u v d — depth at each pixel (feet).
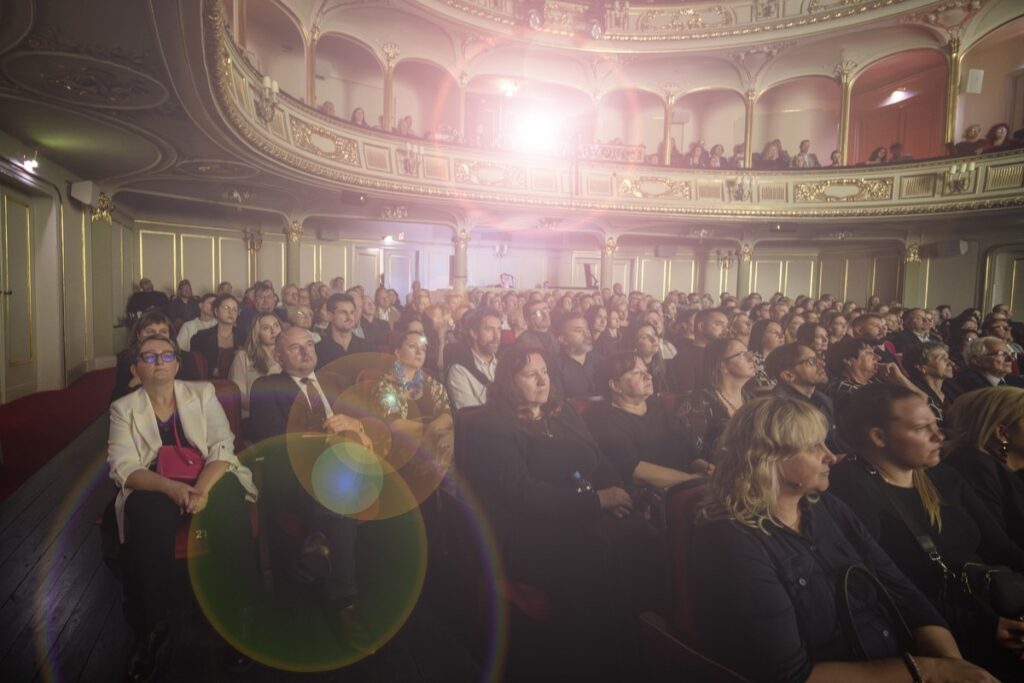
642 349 14.23
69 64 13.85
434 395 11.80
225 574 8.39
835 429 9.70
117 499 8.09
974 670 4.61
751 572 4.73
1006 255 42.93
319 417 9.78
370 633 8.44
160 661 7.85
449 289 45.01
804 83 52.37
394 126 48.98
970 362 13.10
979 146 39.40
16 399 23.22
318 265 47.42
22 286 23.63
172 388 8.77
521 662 7.29
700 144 48.88
